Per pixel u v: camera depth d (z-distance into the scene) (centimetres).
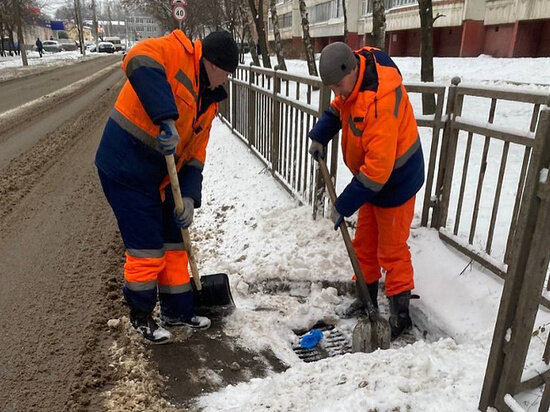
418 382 213
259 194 528
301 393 222
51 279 370
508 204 434
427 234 384
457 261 347
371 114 259
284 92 575
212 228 474
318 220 422
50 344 289
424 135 732
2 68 2842
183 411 239
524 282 172
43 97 1479
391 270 305
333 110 319
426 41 727
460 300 309
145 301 280
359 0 2764
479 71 1342
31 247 429
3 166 694
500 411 188
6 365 271
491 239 323
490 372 188
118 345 289
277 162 551
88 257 409
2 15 3394
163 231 290
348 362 239
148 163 262
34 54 5025
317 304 344
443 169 374
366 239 324
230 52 254
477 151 620
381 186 271
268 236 420
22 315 321
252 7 1513
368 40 2658
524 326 176
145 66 237
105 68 2867
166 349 290
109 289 354
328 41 3325
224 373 274
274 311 339
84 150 803
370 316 291
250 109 676
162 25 2783
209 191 581
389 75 264
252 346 300
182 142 271
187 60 252
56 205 541
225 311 323
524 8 1570
